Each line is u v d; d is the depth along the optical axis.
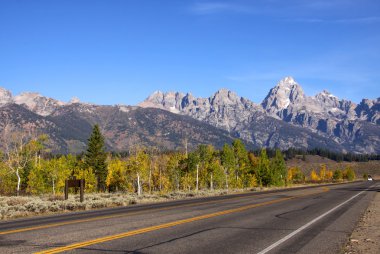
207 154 80.94
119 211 21.66
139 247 10.62
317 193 45.44
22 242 11.23
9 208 22.98
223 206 24.97
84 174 76.69
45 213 21.84
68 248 10.36
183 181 79.56
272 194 42.66
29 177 63.75
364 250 11.16
